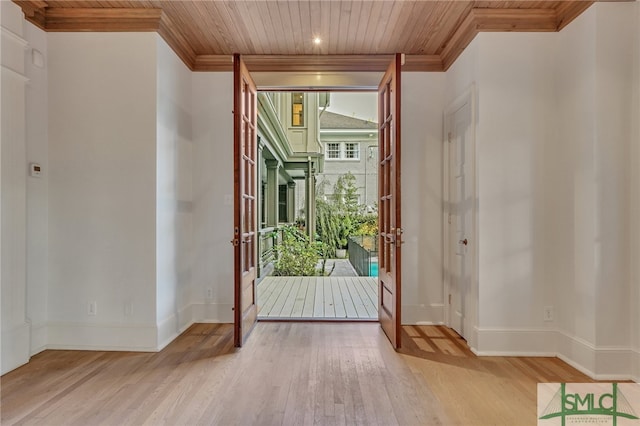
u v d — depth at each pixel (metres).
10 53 2.53
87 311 2.91
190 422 1.88
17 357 2.55
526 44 2.81
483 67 2.82
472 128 2.93
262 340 3.13
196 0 2.67
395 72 2.91
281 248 7.41
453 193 3.43
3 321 2.47
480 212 2.83
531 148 2.83
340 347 2.96
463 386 2.29
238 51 3.51
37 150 2.82
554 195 2.81
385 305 3.35
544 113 2.82
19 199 2.60
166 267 3.07
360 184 13.81
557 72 2.79
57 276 2.91
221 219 3.63
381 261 3.54
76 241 2.91
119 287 2.90
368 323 3.63
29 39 2.74
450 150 3.48
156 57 2.88
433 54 3.57
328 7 2.75
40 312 2.86
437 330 3.42
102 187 2.90
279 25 3.02
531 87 2.82
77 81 2.89
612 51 2.42
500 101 2.82
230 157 3.62
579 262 2.57
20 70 2.62
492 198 2.83
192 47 3.43
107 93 2.89
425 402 2.09
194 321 3.62
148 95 2.88
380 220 3.58
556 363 2.66
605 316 2.43
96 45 2.88
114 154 2.90
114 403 2.06
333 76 3.64
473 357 2.76
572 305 2.64
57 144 2.90
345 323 3.63
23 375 2.43
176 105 3.26
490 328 2.82
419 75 3.61
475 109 2.88
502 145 2.82
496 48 2.81
